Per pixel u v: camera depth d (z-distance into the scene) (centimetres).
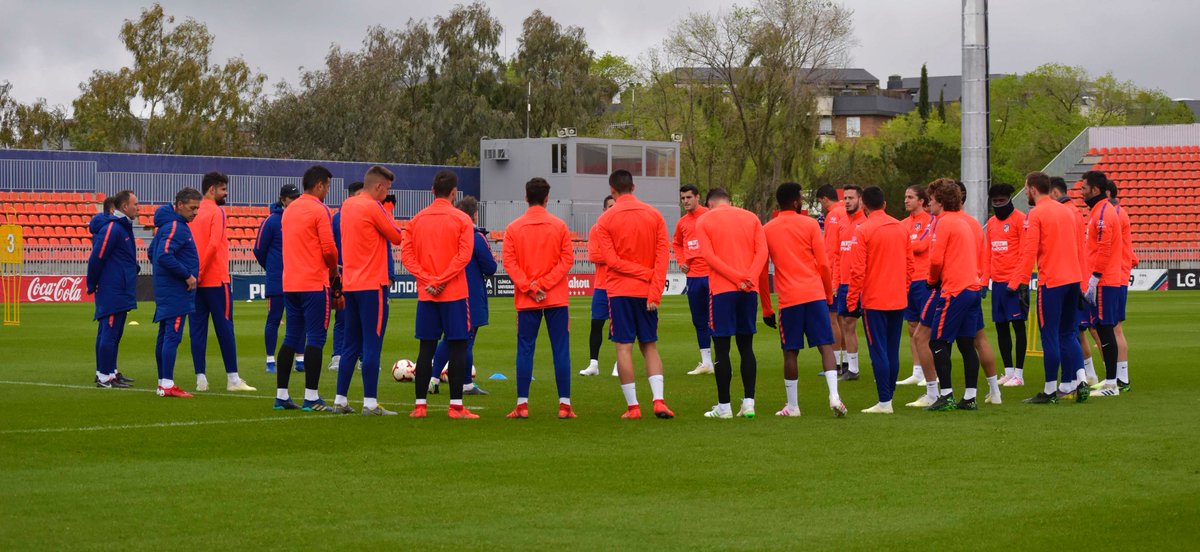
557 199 8088
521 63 11344
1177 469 1289
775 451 1409
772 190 10212
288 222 1797
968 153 4544
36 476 1245
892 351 1794
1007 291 2128
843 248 2272
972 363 1811
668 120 11481
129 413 1753
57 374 2353
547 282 1702
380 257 1738
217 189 2052
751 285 1686
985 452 1401
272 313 2394
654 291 1705
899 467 1303
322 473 1269
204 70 11081
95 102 10844
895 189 11825
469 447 1441
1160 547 963
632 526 1029
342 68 11106
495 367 2548
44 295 5503
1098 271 2008
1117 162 8006
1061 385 1930
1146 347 3020
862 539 986
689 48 10062
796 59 9938
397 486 1199
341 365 1759
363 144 10744
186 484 1207
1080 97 14412
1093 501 1128
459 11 10994
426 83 11206
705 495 1155
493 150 8244
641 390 2106
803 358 2786
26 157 6850
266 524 1032
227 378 2188
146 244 5981
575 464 1323
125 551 941
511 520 1050
